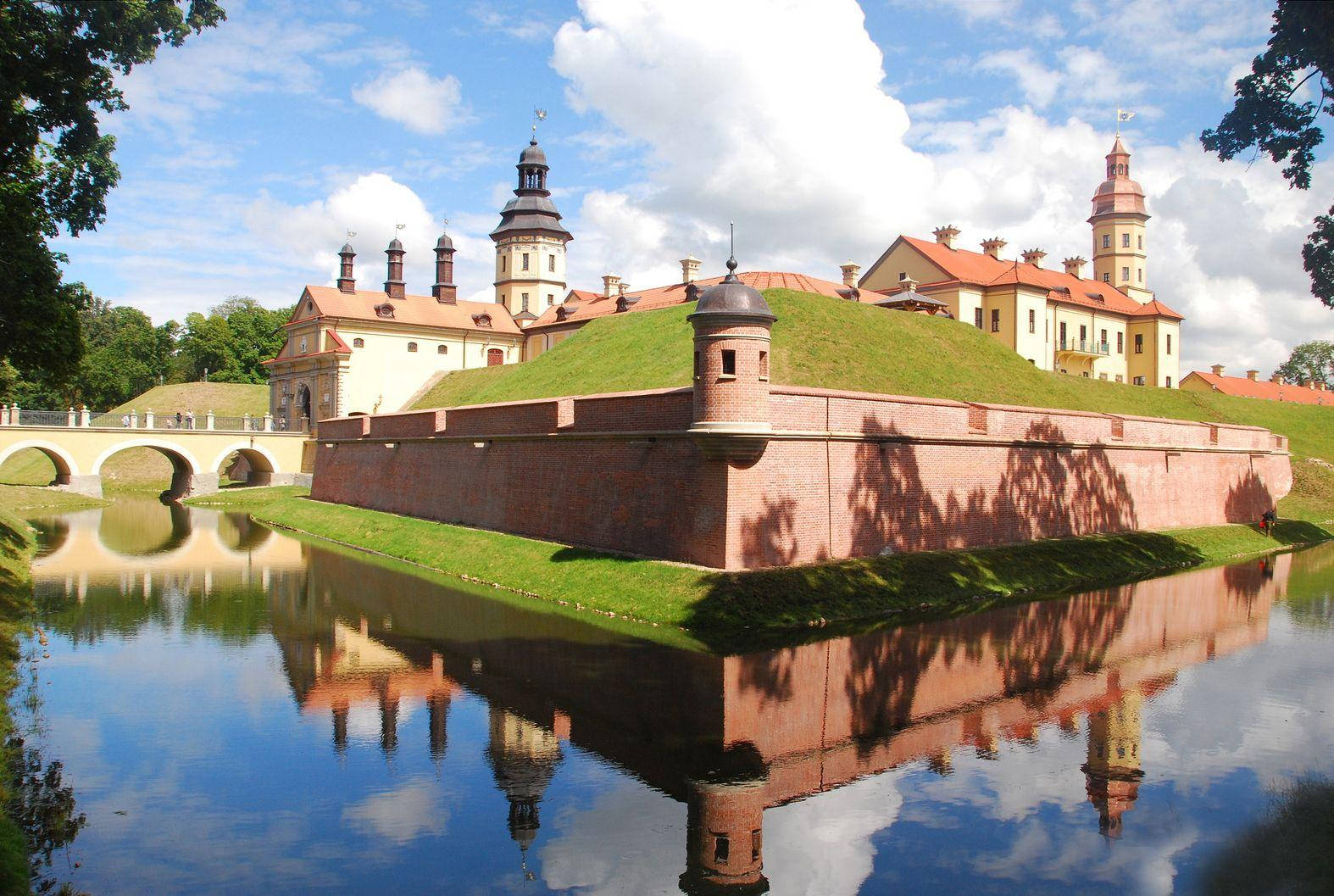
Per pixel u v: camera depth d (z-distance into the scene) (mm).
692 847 10609
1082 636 21141
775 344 39656
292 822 11391
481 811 11672
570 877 9938
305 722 15109
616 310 72812
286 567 32281
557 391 42719
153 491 75500
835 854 10469
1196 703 16047
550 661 18547
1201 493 41438
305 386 77250
